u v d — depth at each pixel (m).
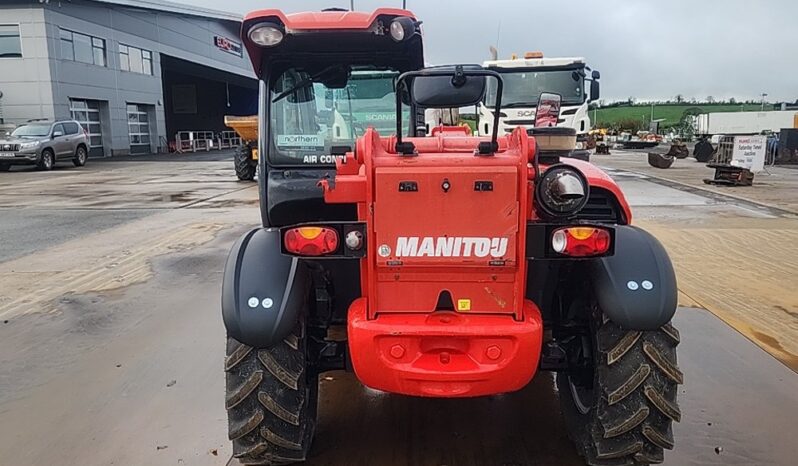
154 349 4.30
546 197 2.35
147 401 3.54
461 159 2.28
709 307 5.02
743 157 17.19
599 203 3.31
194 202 11.86
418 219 2.29
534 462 2.90
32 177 17.92
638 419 2.51
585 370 2.80
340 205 3.90
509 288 2.37
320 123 3.85
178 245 7.78
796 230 8.27
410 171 2.25
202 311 5.10
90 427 3.26
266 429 2.58
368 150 2.29
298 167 3.84
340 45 3.63
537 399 3.51
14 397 3.62
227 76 46.69
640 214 9.70
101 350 4.31
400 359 2.36
